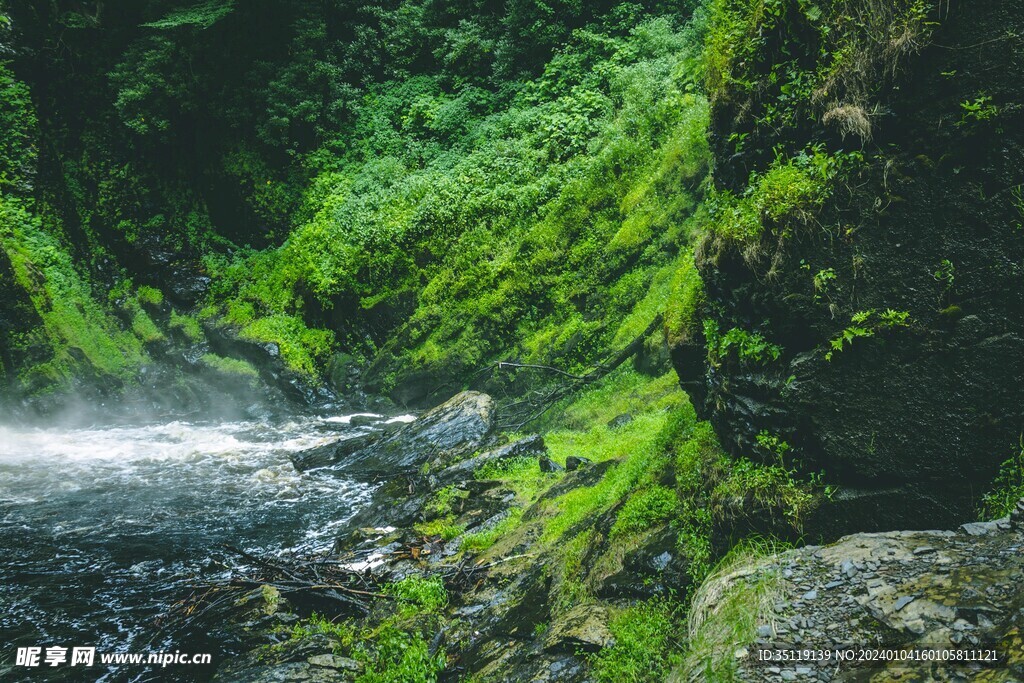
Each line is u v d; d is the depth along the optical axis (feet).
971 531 13.71
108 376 62.23
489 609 22.68
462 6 74.02
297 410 60.85
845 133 15.70
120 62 70.64
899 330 15.29
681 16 64.69
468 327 55.62
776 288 16.39
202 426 57.21
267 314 65.31
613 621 18.06
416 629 22.39
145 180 71.00
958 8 14.40
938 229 15.01
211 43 71.67
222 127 72.08
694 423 22.80
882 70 15.33
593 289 50.24
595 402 43.39
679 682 12.97
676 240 47.29
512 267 54.95
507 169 61.05
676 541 19.29
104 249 68.90
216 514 35.60
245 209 70.49
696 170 47.70
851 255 15.66
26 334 58.95
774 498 16.40
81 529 33.47
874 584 12.92
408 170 68.85
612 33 65.26
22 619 24.82
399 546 29.30
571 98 61.41
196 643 23.11
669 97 54.08
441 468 38.34
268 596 25.05
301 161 71.77
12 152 65.62
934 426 15.15
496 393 52.39
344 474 41.98
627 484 24.09
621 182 53.16
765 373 17.16
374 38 76.33
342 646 22.24
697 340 20.62
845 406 15.75
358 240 64.69
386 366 59.82
